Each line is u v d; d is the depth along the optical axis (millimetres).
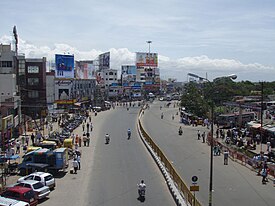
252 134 59000
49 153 33156
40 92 83438
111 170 35938
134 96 183125
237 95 117938
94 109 118875
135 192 28016
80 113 99000
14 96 62219
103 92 158500
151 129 76562
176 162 41344
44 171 32156
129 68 188250
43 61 83375
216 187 30250
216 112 87000
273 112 86000
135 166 38094
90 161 40469
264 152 45906
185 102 107875
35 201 23656
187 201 24172
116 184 30422
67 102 98438
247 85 154625
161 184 30594
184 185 25453
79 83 115750
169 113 121688
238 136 58281
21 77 82438
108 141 55406
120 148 50312
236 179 33125
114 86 174000
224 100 104688
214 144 51750
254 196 27672
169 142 58031
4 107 54844
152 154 43969
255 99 96250
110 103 146875
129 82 183875
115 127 78500
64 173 34062
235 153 43062
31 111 82000
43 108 81625
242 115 79000
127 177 33031
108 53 174125
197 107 99375
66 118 80875
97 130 72062
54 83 95938
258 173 35125
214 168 37938
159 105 160625
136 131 71938
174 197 26234
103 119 96062
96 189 28766
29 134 58500
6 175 31781
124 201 25641
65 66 101312
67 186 29516
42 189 25453
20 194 22562
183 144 55812
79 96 114188
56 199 25875
